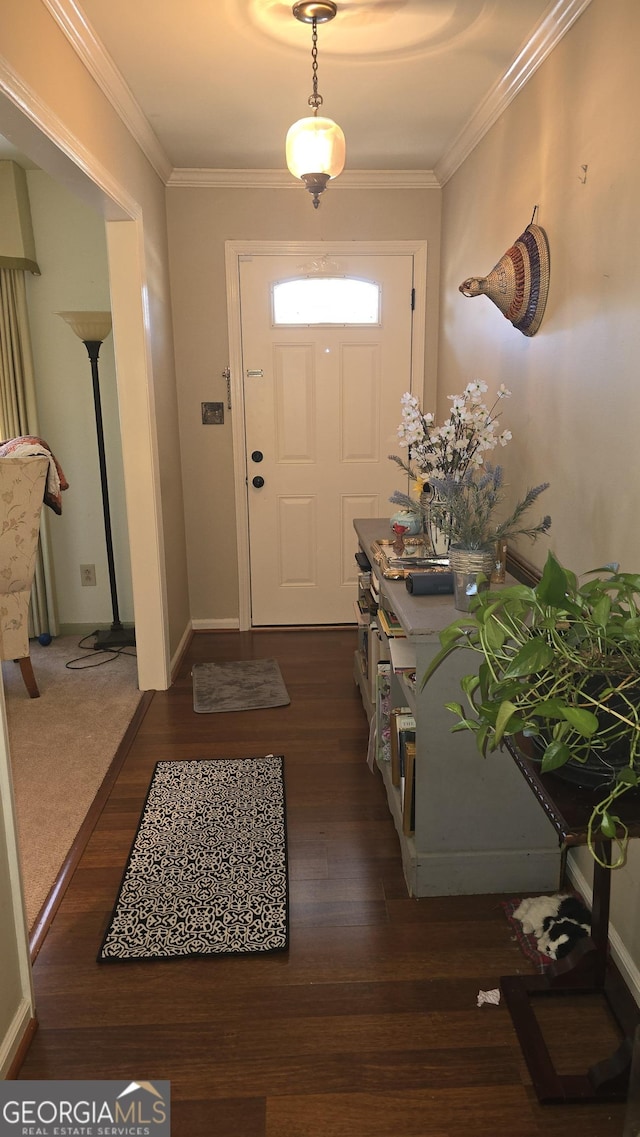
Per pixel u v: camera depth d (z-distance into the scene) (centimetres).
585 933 192
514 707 116
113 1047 163
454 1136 144
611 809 120
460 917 204
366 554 313
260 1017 171
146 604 351
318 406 423
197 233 399
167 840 236
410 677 218
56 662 398
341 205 402
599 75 193
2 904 156
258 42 242
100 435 402
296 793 265
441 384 409
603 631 125
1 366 401
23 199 392
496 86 276
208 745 300
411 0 214
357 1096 152
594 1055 162
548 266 233
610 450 188
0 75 168
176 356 412
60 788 270
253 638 432
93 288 408
